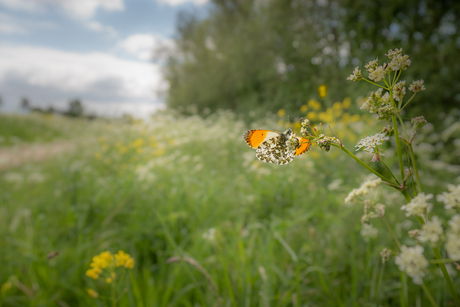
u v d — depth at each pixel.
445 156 5.41
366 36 8.40
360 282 2.16
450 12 8.26
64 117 17.62
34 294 2.38
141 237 3.04
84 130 12.11
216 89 16.88
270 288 2.00
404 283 1.75
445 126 6.88
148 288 2.23
